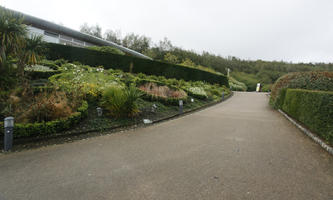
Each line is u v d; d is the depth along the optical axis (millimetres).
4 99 4871
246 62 60594
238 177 2541
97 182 2377
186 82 17500
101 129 4980
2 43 5426
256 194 2133
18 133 3777
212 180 2455
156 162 3035
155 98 8664
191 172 2686
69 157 3203
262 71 53281
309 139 4484
